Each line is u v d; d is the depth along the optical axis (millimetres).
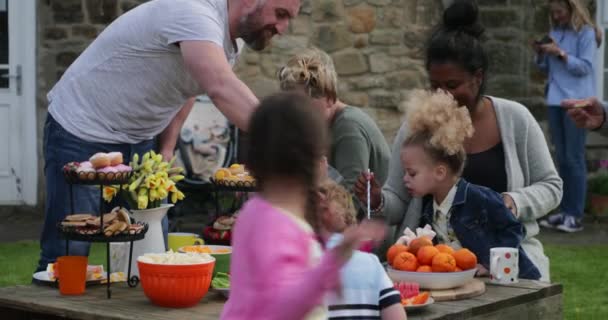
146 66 4375
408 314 3625
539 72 11484
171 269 3695
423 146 4434
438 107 4402
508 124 4844
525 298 4094
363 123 5504
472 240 4473
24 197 11500
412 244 4145
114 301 3857
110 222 3932
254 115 2551
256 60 11062
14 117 11461
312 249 2531
